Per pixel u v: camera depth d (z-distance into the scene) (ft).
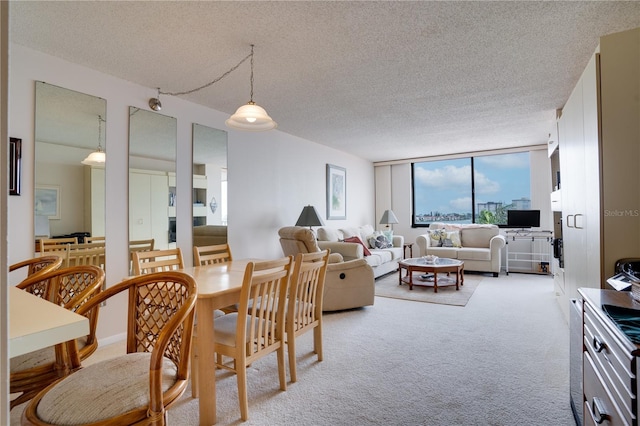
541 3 6.44
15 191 7.77
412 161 23.45
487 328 10.05
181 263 8.33
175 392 3.33
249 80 9.96
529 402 6.08
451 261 16.28
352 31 7.34
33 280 4.55
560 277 11.88
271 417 5.74
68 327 2.53
